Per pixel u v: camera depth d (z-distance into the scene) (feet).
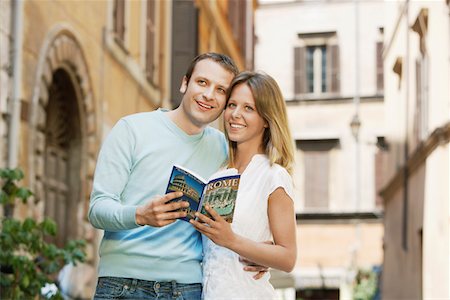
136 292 11.99
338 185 87.61
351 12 91.20
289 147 12.78
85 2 33.53
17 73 26.63
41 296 23.47
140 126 12.49
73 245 24.23
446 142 40.88
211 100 12.61
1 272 22.71
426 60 47.29
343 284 82.89
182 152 12.57
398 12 58.03
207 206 11.28
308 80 91.15
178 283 12.17
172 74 49.11
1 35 25.99
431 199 43.93
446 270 39.58
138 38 41.98
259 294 12.42
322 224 86.53
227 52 68.64
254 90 12.63
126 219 11.25
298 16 92.38
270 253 11.87
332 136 88.58
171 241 12.23
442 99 41.32
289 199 12.39
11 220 22.65
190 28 49.47
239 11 78.13
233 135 12.77
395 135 60.03
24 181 27.12
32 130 27.89
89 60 34.04
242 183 12.54
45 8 29.12
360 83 89.61
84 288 32.71
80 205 33.94
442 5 41.19
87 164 34.12
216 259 12.40
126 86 39.73
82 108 33.76
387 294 63.05
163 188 12.27
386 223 64.54
